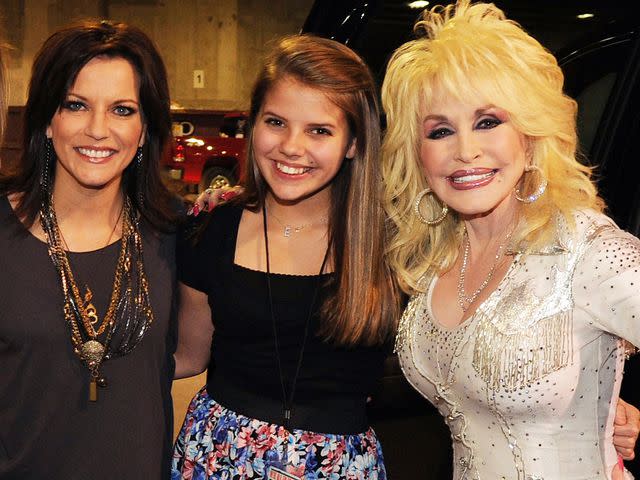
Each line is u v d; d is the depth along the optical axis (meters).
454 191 1.85
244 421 2.04
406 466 2.50
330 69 1.92
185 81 13.01
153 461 2.05
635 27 2.54
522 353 1.75
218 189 2.22
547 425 1.75
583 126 2.67
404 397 2.49
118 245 2.06
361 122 2.00
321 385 2.04
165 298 2.09
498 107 1.78
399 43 2.76
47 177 2.03
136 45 1.99
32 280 1.97
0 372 1.97
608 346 1.75
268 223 2.10
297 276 2.05
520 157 1.83
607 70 2.63
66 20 12.57
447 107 1.82
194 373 2.33
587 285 1.70
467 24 1.86
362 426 2.09
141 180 2.12
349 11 2.83
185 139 9.78
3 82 2.02
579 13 2.65
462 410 1.88
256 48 13.03
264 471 2.00
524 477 1.77
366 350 2.08
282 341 2.04
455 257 2.02
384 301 2.07
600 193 2.53
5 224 2.00
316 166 1.96
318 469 2.01
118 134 1.96
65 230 2.03
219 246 2.10
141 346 2.04
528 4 2.69
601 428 1.76
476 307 1.86
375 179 2.05
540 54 1.83
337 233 2.06
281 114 1.93
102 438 1.99
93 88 1.92
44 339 1.95
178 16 12.88
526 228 1.81
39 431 1.96
